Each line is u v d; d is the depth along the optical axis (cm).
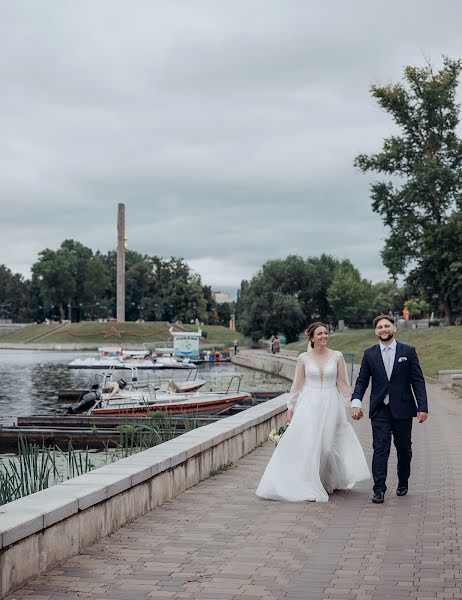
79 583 595
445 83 6312
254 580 600
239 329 12112
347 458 988
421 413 918
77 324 14900
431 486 1024
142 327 14288
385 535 748
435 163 6241
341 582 592
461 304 6919
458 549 688
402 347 939
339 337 8056
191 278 19212
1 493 993
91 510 717
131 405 2952
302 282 11919
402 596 555
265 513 859
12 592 571
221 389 4412
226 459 1217
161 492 909
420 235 6475
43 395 4794
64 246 19025
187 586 586
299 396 978
